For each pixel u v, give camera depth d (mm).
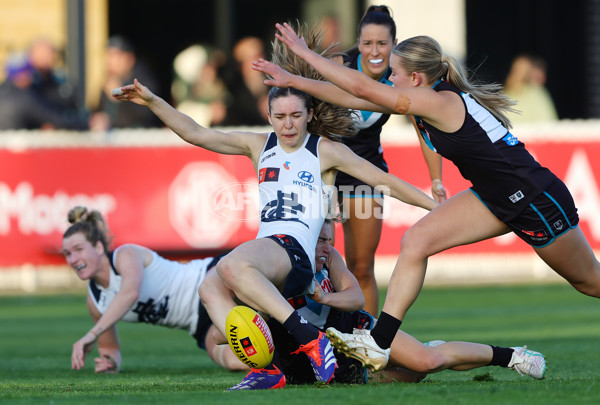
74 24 55625
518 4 65750
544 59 65312
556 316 35469
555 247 17484
